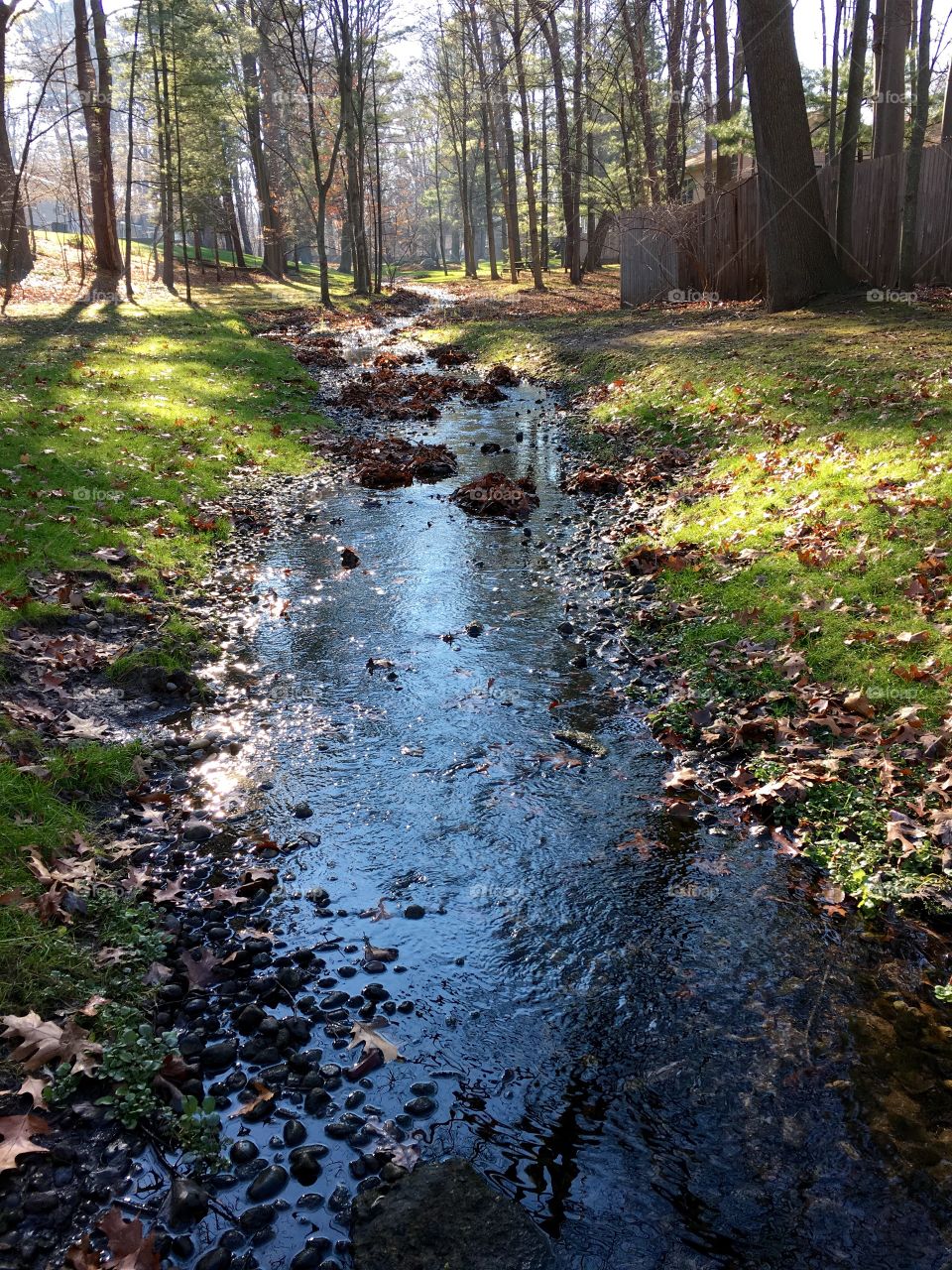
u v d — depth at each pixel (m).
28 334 19.92
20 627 6.31
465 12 37.38
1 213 26.56
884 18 21.11
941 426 9.21
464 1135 3.01
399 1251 2.58
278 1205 2.75
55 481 9.27
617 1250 2.62
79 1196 2.74
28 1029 3.18
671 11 25.44
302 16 33.53
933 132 29.36
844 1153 2.91
